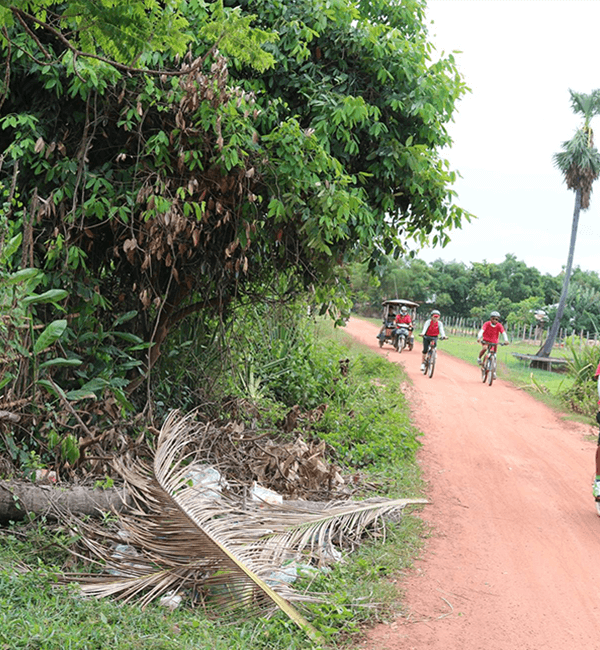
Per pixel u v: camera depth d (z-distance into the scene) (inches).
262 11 284.0
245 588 175.2
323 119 280.1
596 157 1230.9
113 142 269.6
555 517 286.5
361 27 294.5
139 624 155.3
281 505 226.7
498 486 332.5
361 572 206.7
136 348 273.7
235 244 269.3
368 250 323.3
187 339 337.4
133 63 198.8
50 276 251.8
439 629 176.9
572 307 1939.0
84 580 175.3
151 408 291.9
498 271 2822.3
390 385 621.6
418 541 240.7
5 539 189.9
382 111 306.5
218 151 259.3
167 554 186.2
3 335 215.0
